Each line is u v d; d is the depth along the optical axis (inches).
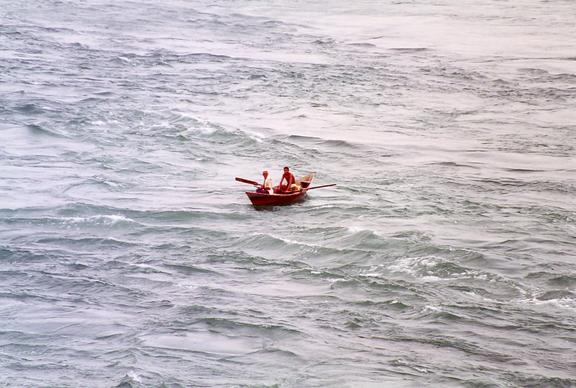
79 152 3516.2
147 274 2325.3
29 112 4062.5
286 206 2925.7
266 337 1952.5
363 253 2461.9
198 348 1905.8
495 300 2150.6
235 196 3051.2
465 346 1909.4
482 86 5093.5
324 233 2632.9
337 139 3843.5
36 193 2999.5
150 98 4480.8
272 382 1755.7
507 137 3983.8
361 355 1865.2
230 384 1748.3
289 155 3592.5
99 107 4212.6
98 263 2400.3
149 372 1792.6
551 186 3225.9
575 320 2043.6
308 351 1886.1
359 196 3051.2
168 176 3270.2
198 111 4271.7
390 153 3659.0
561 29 7253.9
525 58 6003.9
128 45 5910.4
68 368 1813.5
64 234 2623.0
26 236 2596.0
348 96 4734.3
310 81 5073.8
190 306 2114.9
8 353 1878.7
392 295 2176.4
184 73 5142.7
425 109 4495.6
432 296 2167.8
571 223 2787.9
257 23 7170.3
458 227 2723.9
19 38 5841.5
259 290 2224.4
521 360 1846.7
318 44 6333.7
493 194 3107.8
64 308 2106.3
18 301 2143.2
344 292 2203.5
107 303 2140.7
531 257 2454.5
